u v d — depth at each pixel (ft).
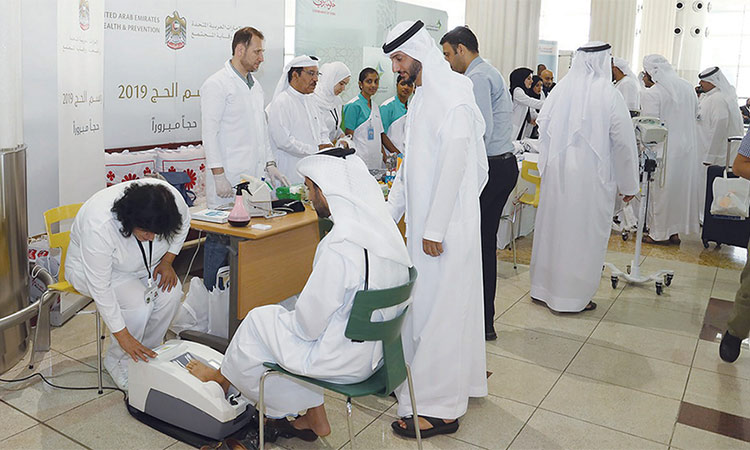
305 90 14.24
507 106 11.61
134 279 9.63
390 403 9.99
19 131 10.61
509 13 28.07
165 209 8.39
